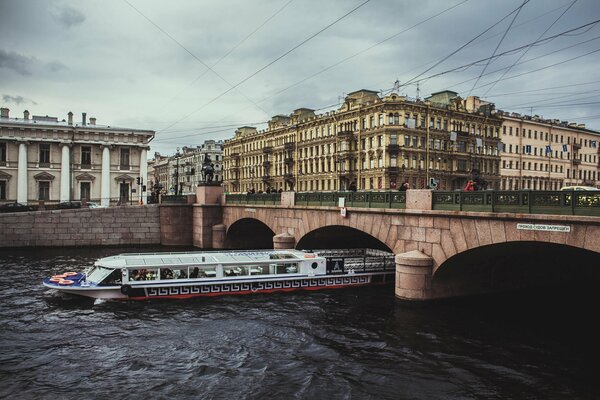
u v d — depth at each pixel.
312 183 70.44
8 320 18.05
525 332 16.52
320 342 15.67
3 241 37.66
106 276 20.89
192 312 19.27
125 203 54.94
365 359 14.22
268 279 22.41
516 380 12.76
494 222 15.65
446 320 17.66
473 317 18.05
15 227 38.03
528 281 22.08
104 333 16.67
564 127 65.56
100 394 12.01
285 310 19.45
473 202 16.55
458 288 19.55
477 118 64.50
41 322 17.86
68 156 52.78
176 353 14.80
